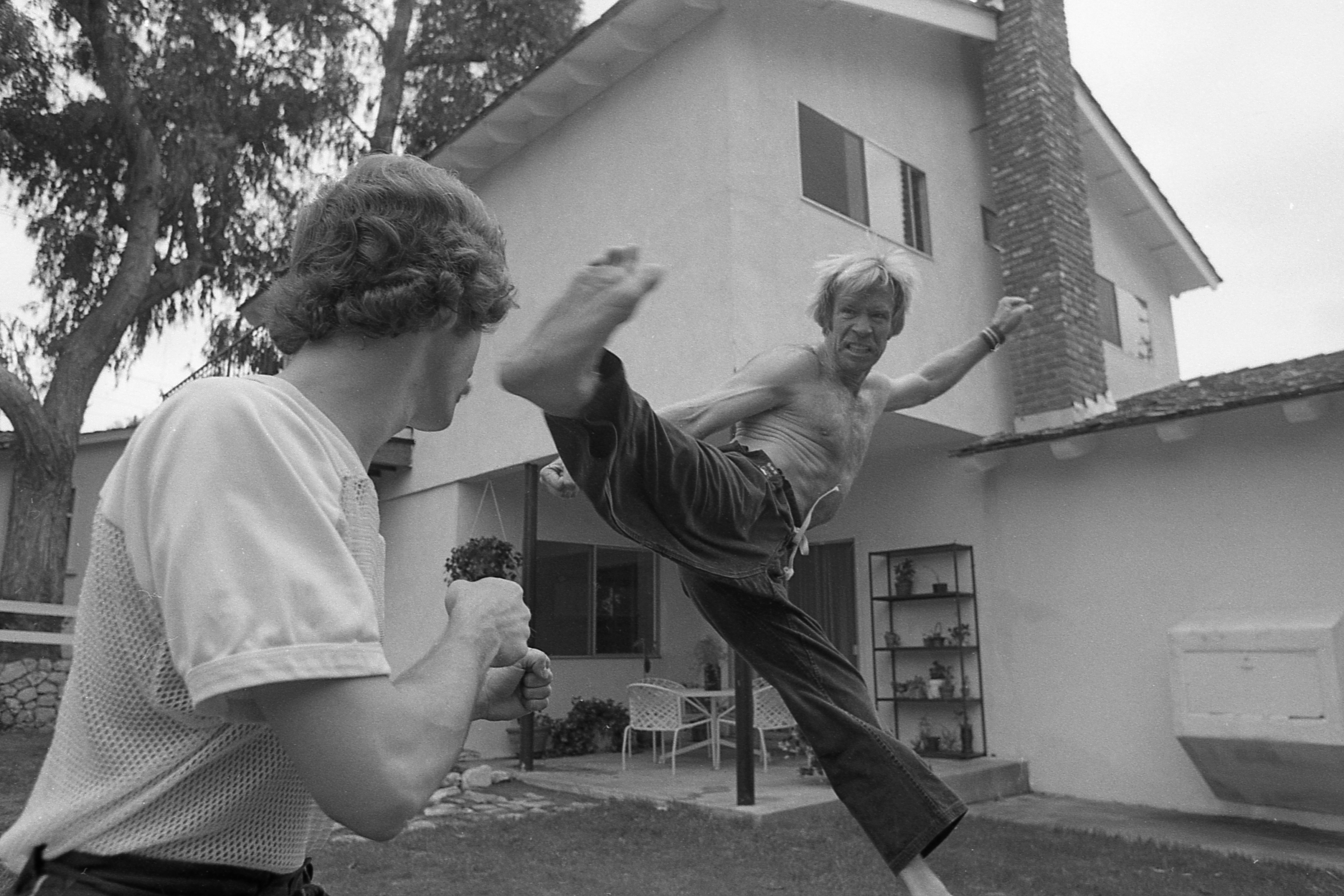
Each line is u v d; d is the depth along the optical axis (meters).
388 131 15.34
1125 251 11.80
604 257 1.33
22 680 11.68
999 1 9.95
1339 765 6.35
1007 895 5.08
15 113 12.84
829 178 8.40
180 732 0.93
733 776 8.42
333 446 1.00
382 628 1.03
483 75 16.09
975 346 2.95
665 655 11.59
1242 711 6.75
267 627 0.80
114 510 0.96
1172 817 7.23
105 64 12.79
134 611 0.92
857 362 2.46
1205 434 7.60
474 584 1.04
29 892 0.92
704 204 7.76
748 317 7.44
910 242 8.96
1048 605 8.34
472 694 0.91
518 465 9.41
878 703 9.27
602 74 8.86
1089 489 8.21
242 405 0.92
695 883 5.14
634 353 8.14
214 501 0.86
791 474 2.33
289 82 13.88
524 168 9.81
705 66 7.99
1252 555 7.27
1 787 7.32
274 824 0.99
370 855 5.62
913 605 9.21
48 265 13.77
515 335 9.65
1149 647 7.74
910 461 9.45
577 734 10.05
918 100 9.43
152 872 0.92
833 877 5.30
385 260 1.03
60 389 12.79
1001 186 9.59
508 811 7.12
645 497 1.77
